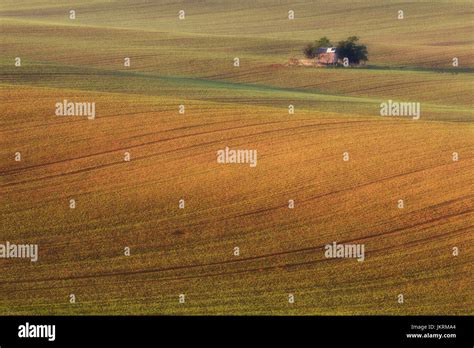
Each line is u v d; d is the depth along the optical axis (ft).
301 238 112.16
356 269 105.29
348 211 118.62
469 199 120.98
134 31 273.75
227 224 114.42
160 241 111.14
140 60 226.17
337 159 132.57
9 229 112.68
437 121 157.58
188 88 181.98
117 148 134.62
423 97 191.21
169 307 97.30
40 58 215.31
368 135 144.87
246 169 127.95
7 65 193.26
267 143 138.51
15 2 315.17
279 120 152.46
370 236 112.98
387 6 292.61
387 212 117.29
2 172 125.90
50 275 103.81
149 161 129.90
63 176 125.18
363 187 124.67
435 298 100.68
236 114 155.22
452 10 283.38
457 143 141.18
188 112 154.92
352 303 98.68
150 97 165.99
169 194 120.37
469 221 115.65
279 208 118.52
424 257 108.37
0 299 98.53
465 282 103.35
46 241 110.73
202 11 306.76
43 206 117.91
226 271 104.27
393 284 102.89
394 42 253.03
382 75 213.05
